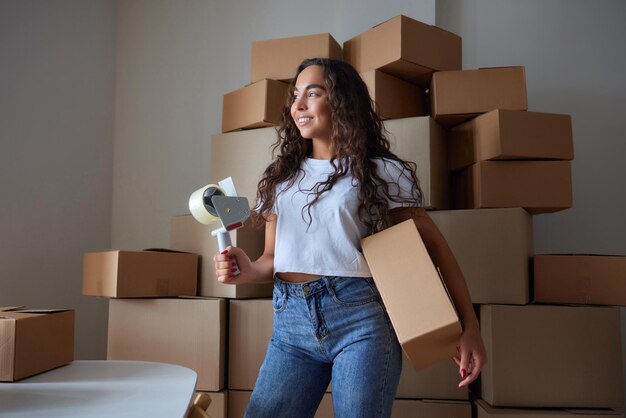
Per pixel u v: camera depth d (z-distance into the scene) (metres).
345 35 2.52
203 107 2.81
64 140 2.60
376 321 1.16
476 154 2.00
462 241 1.89
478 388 1.95
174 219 2.28
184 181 2.79
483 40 2.64
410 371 1.87
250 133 2.16
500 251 1.86
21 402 0.84
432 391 1.85
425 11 2.46
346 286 1.17
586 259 1.84
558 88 2.59
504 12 2.65
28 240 2.40
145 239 2.79
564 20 2.63
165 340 1.95
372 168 1.25
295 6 2.76
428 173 1.93
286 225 1.25
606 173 2.52
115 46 2.93
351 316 1.16
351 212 1.21
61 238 2.55
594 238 2.49
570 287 1.85
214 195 1.18
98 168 2.77
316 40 2.10
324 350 1.18
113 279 1.91
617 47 2.58
